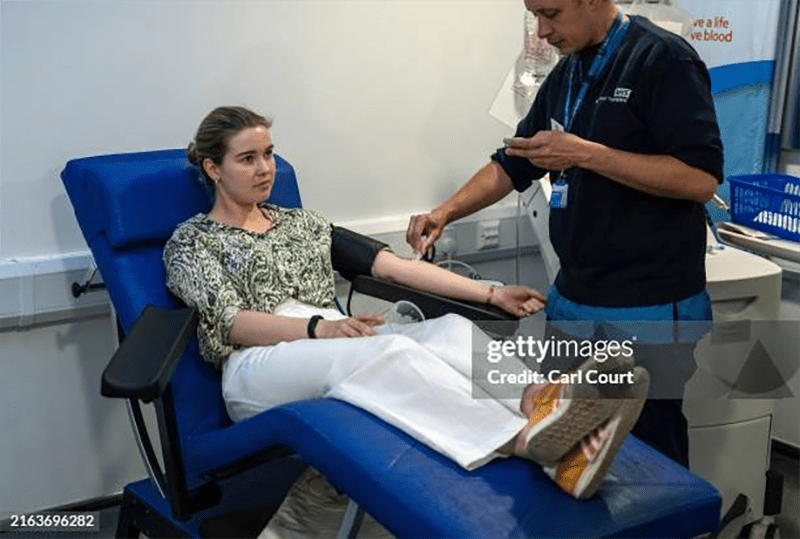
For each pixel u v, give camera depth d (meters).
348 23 2.92
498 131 3.32
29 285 2.53
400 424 1.79
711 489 1.79
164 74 2.66
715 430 2.52
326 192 3.02
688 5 3.07
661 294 2.07
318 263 2.41
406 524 1.61
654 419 2.14
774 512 2.66
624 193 2.04
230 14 2.72
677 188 1.95
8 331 2.56
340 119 2.98
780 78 2.99
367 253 2.42
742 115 3.02
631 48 2.01
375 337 1.96
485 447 1.74
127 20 2.57
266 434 1.85
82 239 2.63
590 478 1.64
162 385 1.69
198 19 2.67
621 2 2.65
